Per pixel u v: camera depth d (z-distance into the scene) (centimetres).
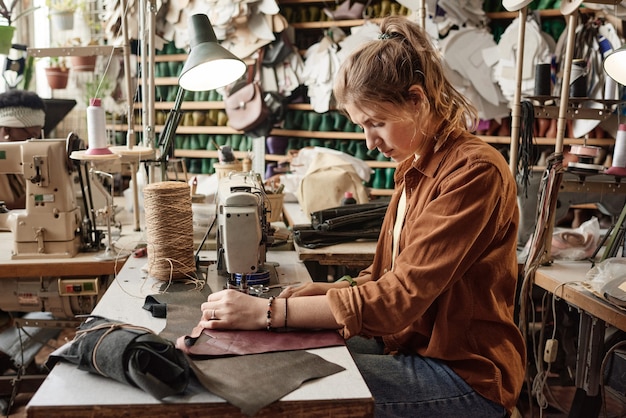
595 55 372
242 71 212
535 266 229
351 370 125
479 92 396
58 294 222
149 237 185
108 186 343
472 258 144
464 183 140
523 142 254
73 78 451
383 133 144
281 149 452
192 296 168
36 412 108
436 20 397
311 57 434
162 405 110
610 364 223
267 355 130
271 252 233
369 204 254
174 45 455
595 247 247
